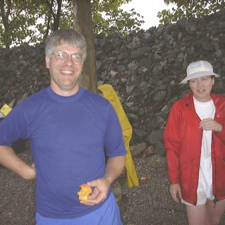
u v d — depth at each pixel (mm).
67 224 1644
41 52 9898
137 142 5625
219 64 6559
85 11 3996
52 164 1587
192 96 2318
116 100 3924
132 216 3600
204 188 2277
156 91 6605
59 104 1605
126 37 8688
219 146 2221
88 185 1530
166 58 7336
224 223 3172
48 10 19125
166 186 4215
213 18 7594
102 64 8328
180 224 3373
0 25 20609
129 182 4086
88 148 1610
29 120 1588
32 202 4164
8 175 5090
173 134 2295
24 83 9250
